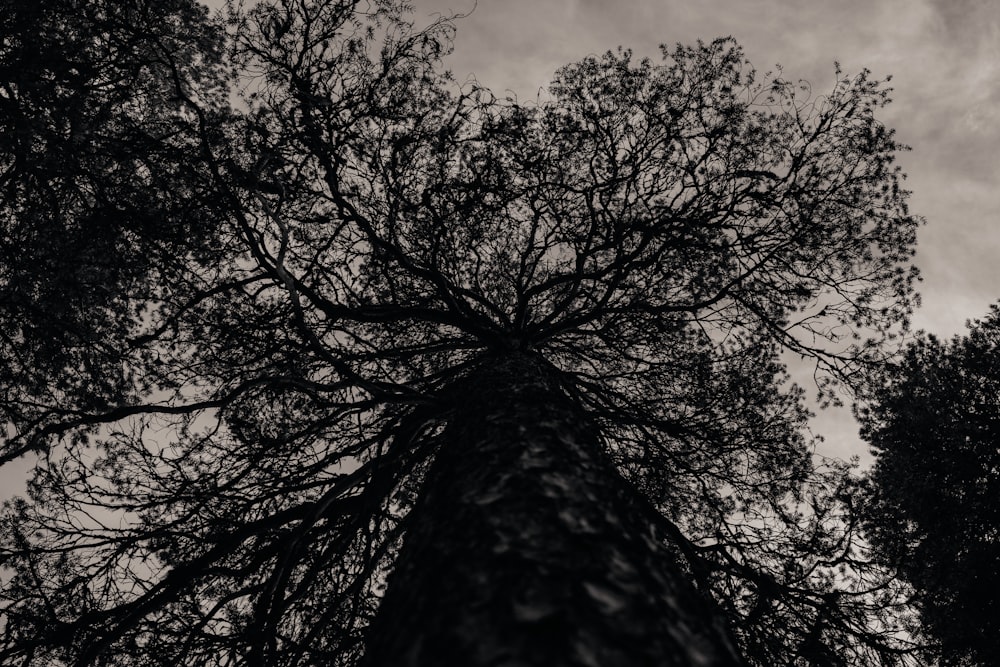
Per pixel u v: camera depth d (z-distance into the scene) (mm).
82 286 5289
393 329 6641
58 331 5465
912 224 5781
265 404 5867
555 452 2402
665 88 5973
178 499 4730
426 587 1628
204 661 4418
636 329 6633
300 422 5770
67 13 5180
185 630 4242
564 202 6125
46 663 4164
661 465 5910
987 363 9383
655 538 2096
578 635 1204
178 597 4359
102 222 5066
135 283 5520
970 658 6789
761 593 4859
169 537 4730
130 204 5242
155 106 6152
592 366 7180
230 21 5078
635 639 1243
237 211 4211
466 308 5766
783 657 4785
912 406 8742
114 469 5176
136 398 5770
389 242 5281
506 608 1320
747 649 4641
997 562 7297
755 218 5906
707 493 6102
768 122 5863
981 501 8461
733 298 6047
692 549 4449
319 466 5195
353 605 4730
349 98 5336
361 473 4156
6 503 4516
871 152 5672
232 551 4645
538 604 1317
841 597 5004
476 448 2648
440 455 3189
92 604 4582
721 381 6379
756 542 5664
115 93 5559
